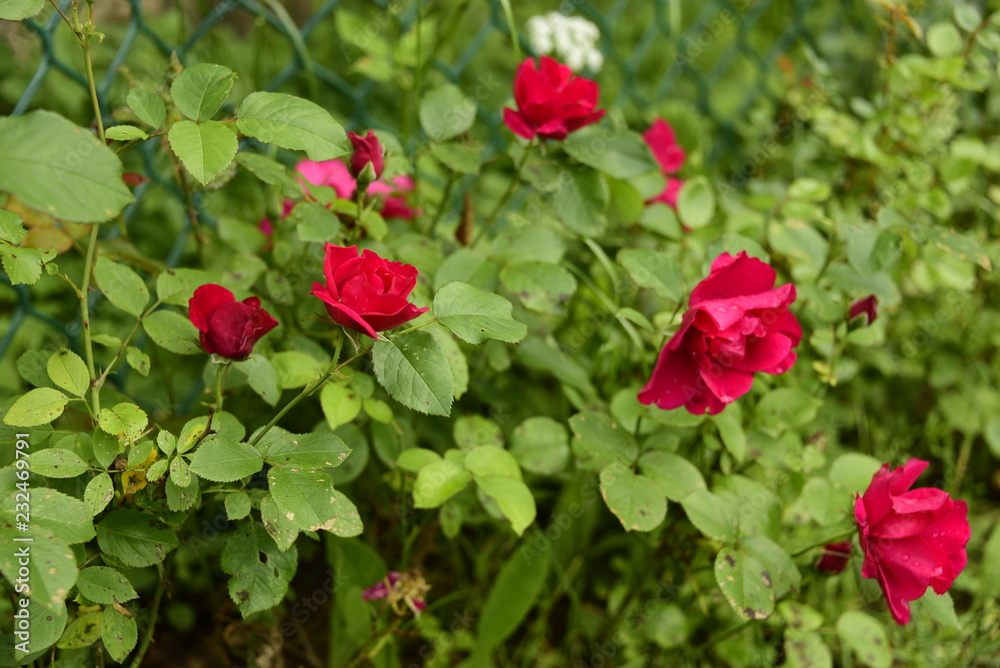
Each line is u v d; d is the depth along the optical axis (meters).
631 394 0.93
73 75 0.93
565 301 0.91
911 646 1.05
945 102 1.23
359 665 0.97
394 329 0.80
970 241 0.96
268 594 0.81
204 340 0.81
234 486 0.84
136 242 1.14
